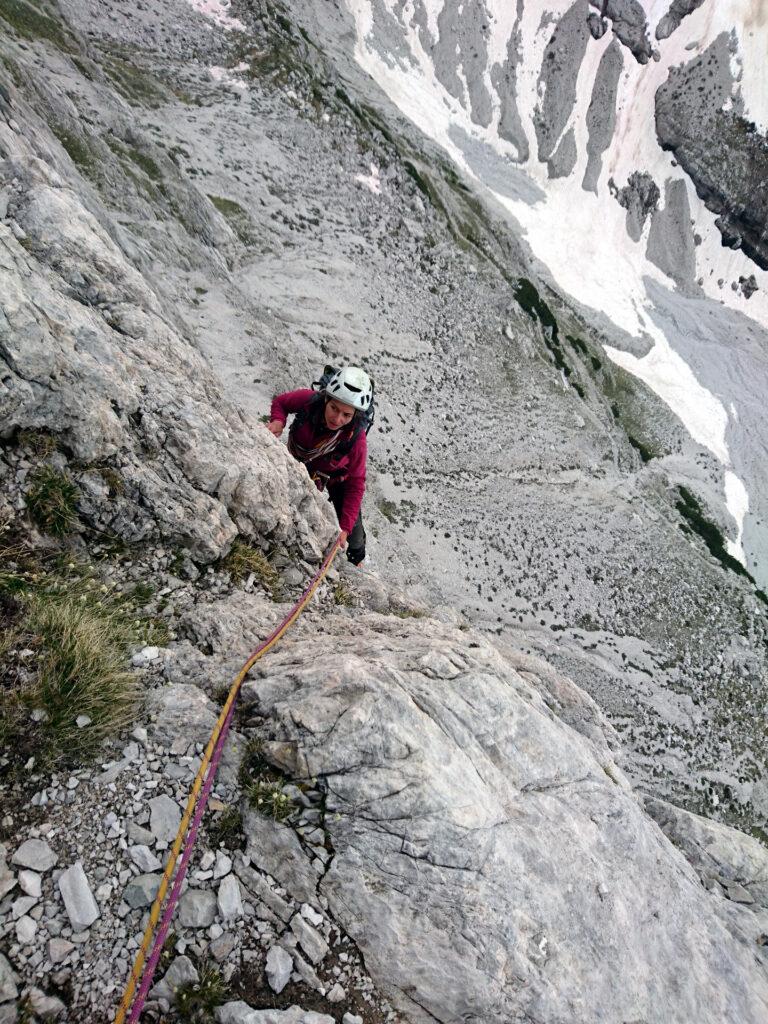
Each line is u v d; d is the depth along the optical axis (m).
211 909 3.89
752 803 44.16
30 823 3.86
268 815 4.33
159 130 50.75
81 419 5.47
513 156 95.31
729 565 63.53
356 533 8.88
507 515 49.03
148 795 4.21
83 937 3.53
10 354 5.10
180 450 6.28
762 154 106.94
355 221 60.81
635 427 72.94
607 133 103.88
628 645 47.28
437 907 4.21
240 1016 3.52
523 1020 4.11
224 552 6.32
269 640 5.58
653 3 108.69
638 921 5.31
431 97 88.81
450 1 94.62
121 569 5.64
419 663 5.50
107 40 55.97
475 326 63.41
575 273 88.69
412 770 4.54
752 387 91.94
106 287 6.79
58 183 7.14
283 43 67.88
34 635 4.55
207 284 34.06
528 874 4.66
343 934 4.06
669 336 91.81
